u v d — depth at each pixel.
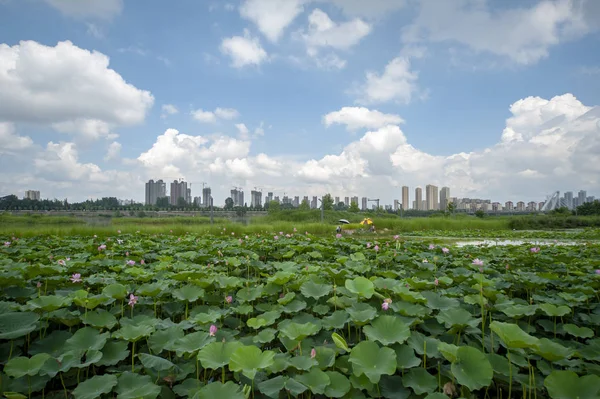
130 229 20.20
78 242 11.49
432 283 5.12
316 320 4.03
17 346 3.48
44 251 8.86
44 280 5.44
